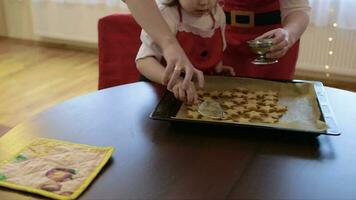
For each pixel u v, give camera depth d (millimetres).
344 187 811
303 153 925
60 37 3877
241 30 1579
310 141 973
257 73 1586
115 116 1085
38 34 3951
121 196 772
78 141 959
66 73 3312
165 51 1127
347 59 2963
